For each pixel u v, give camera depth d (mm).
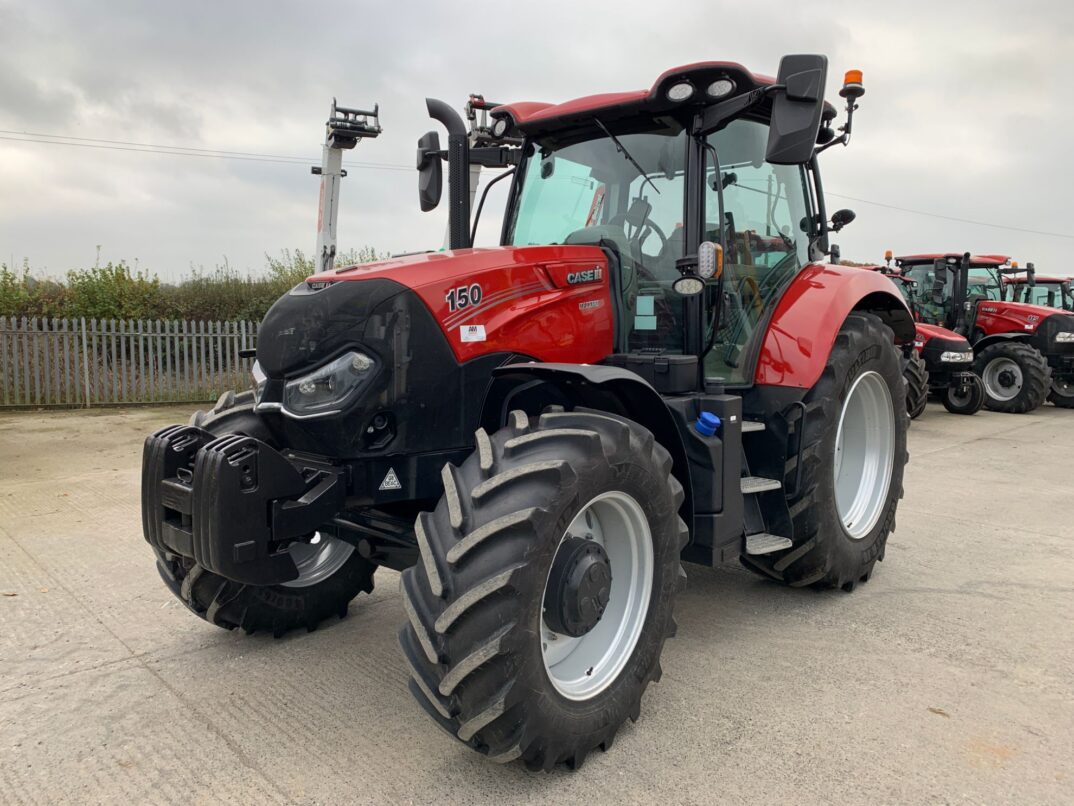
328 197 9281
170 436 2658
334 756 2453
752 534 3400
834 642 3301
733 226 3490
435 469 2773
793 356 3482
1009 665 3062
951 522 5254
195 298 14719
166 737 2572
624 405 2838
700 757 2426
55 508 5469
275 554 2502
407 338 2631
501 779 2320
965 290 11734
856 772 2328
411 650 2242
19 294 13133
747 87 3143
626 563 2602
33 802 2223
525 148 3762
